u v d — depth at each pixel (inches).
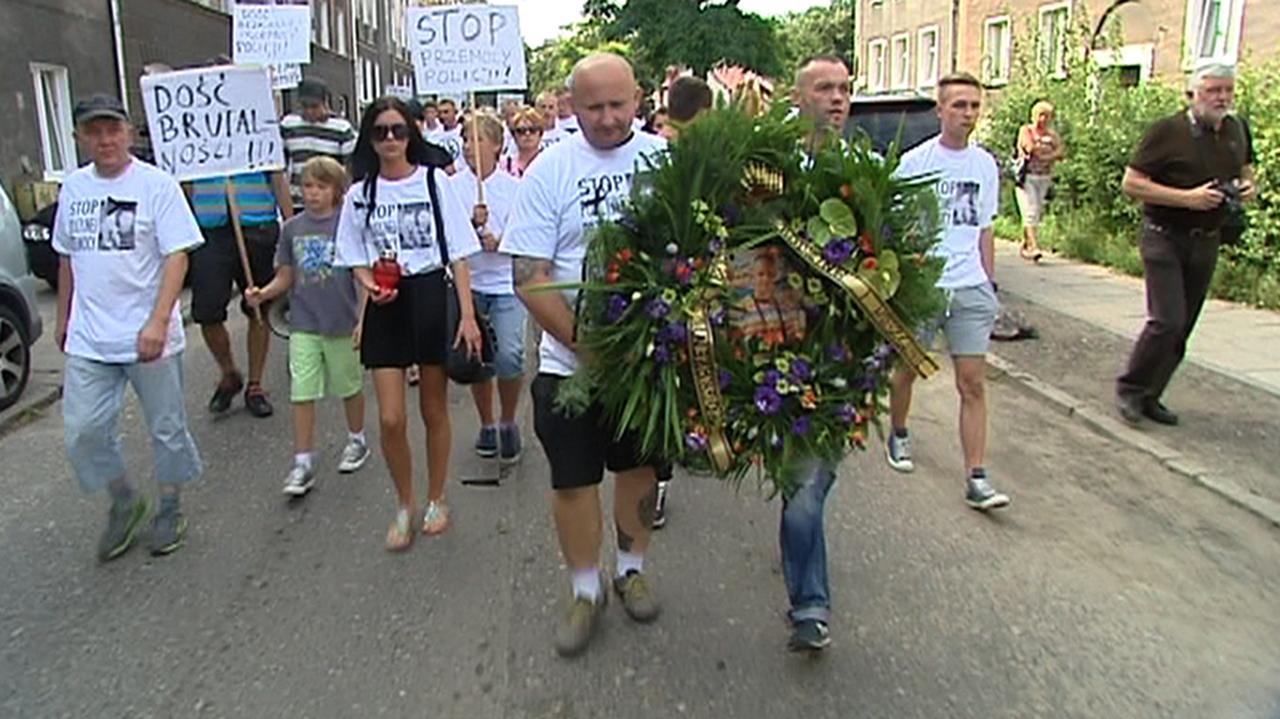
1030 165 507.5
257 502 215.3
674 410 135.3
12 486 227.0
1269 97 390.0
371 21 1865.2
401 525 192.2
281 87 436.8
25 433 267.6
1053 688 143.6
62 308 187.6
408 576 180.2
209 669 150.3
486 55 321.1
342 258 190.4
